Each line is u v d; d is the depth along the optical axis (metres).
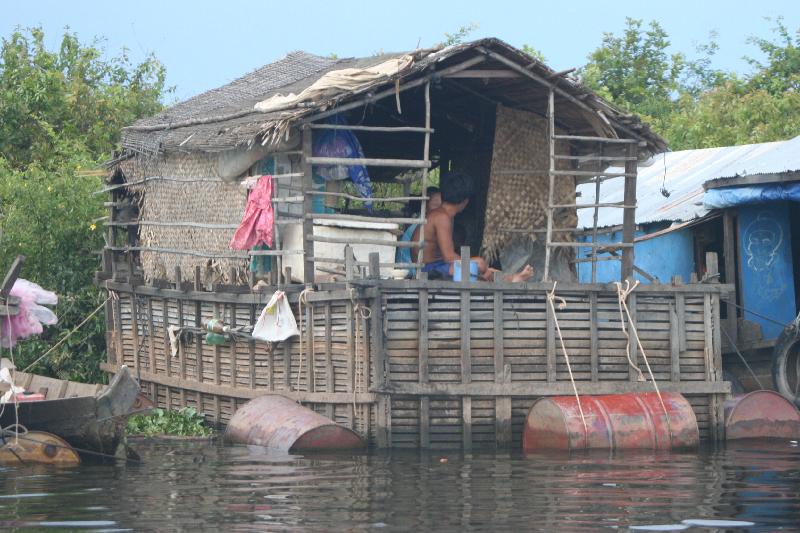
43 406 25.89
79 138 52.19
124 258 40.59
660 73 69.12
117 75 59.00
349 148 30.80
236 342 32.78
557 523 18.33
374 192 42.72
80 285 42.19
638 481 22.52
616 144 32.94
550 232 30.34
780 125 58.06
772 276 37.38
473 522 18.42
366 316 27.69
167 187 36.16
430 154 39.62
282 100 30.48
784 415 29.78
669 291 29.38
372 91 28.94
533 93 31.55
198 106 39.22
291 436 27.45
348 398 28.31
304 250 29.34
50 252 42.22
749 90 63.94
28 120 52.75
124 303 38.97
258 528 18.03
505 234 32.62
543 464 24.91
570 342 28.67
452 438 27.73
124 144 38.34
